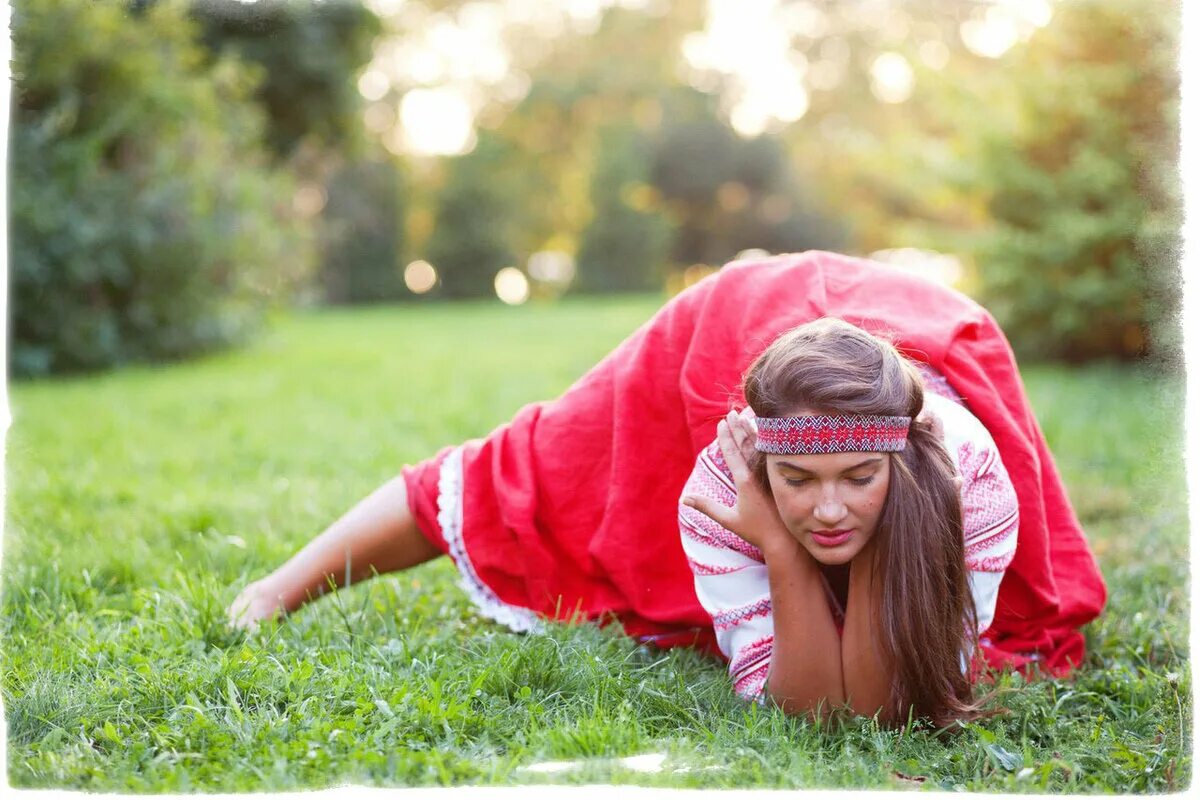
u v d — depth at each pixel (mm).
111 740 2062
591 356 10117
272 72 13633
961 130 9453
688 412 2594
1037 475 2480
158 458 5035
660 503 2654
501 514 2756
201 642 2543
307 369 9133
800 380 1948
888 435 1960
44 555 3240
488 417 6266
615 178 22172
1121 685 2416
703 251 24219
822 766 1966
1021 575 2480
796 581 2145
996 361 2629
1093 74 8422
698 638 2627
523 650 2338
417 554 2883
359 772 1897
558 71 23906
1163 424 4453
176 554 3320
